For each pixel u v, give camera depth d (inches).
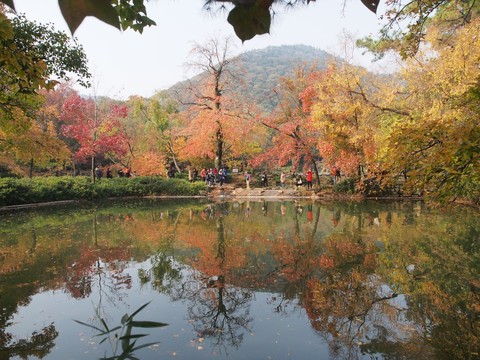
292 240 375.6
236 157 1209.4
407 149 185.5
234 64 1016.2
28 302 206.1
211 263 292.0
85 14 18.4
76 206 705.0
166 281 246.7
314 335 166.1
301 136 896.9
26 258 303.1
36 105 318.7
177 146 1155.3
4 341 159.3
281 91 952.3
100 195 850.1
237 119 971.3
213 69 1000.2
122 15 72.8
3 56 113.6
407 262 283.3
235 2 23.8
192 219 529.0
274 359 144.4
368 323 178.1
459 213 515.2
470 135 146.6
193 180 1077.1
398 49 503.2
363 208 622.8
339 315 189.0
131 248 343.3
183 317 187.6
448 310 191.5
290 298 215.3
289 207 675.4
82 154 887.7
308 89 810.2
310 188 890.7
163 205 732.0
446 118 344.8
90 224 481.7
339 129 659.4
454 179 172.4
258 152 1221.1
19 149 652.1
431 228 411.2
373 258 297.0
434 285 230.1
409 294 215.5
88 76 477.7
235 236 400.8
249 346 155.4
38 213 593.0
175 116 1144.8
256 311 196.2
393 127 517.3
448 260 284.7
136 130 1237.7
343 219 505.0
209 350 151.4
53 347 152.6
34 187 733.3
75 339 160.1
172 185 937.5
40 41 387.2
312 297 215.8
